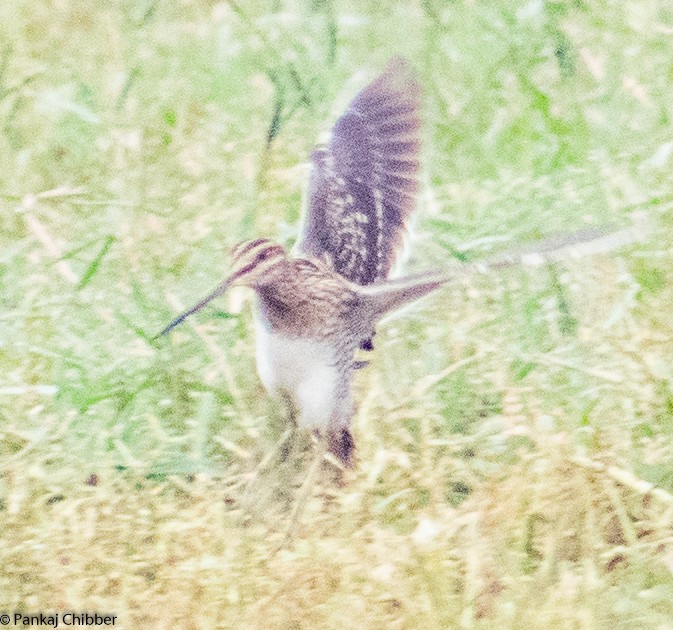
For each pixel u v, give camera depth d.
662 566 9.32
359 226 10.59
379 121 10.59
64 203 13.30
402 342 11.37
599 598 8.98
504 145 13.73
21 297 12.01
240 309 11.48
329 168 10.50
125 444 10.52
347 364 10.27
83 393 10.80
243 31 16.11
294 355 10.12
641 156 13.22
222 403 10.94
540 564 9.35
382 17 15.94
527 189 12.85
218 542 9.63
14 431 10.55
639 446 10.35
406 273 11.09
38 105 14.67
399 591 9.13
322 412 10.20
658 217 12.12
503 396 10.92
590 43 15.11
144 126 14.31
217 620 9.13
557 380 10.91
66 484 10.20
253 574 9.34
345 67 15.05
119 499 10.02
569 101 14.30
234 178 13.56
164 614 9.23
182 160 13.91
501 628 8.80
